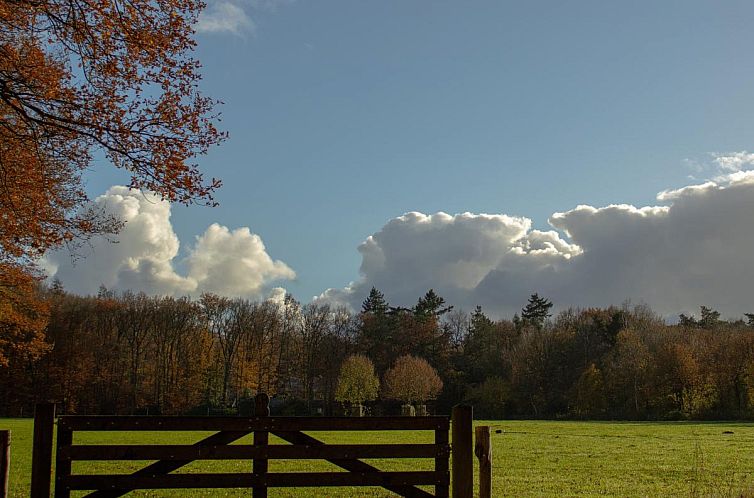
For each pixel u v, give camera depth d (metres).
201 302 104.88
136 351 98.81
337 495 18.88
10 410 87.31
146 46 14.17
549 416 105.06
